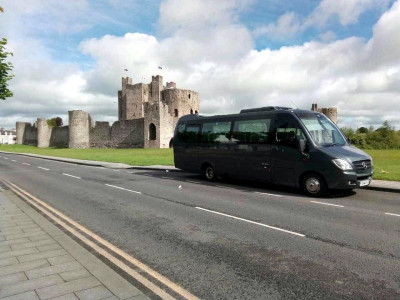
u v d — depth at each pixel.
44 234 6.44
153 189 13.69
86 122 76.25
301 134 12.01
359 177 11.12
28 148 79.75
